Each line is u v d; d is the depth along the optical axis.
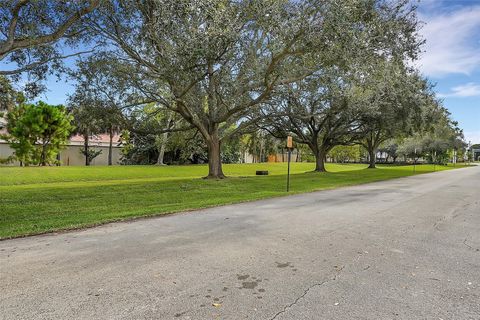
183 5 10.49
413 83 25.20
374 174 28.48
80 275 4.57
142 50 14.20
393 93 22.66
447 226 7.77
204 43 11.62
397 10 12.97
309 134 35.09
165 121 26.81
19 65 11.77
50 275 4.57
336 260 5.23
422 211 9.83
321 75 16.28
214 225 7.83
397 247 5.99
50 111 37.22
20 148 36.81
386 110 26.73
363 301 3.81
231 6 12.65
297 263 5.09
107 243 6.23
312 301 3.80
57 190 14.92
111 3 12.29
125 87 16.69
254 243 6.21
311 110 25.38
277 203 11.48
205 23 11.90
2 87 13.07
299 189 16.16
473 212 9.70
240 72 17.11
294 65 15.31
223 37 11.76
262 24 12.59
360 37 11.39
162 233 7.03
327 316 3.46
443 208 10.39
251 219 8.55
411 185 18.77
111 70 15.68
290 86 19.19
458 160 99.75
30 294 3.96
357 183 19.95
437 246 6.08
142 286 4.20
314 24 11.51
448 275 4.64
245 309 3.60
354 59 12.06
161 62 13.86
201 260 5.21
